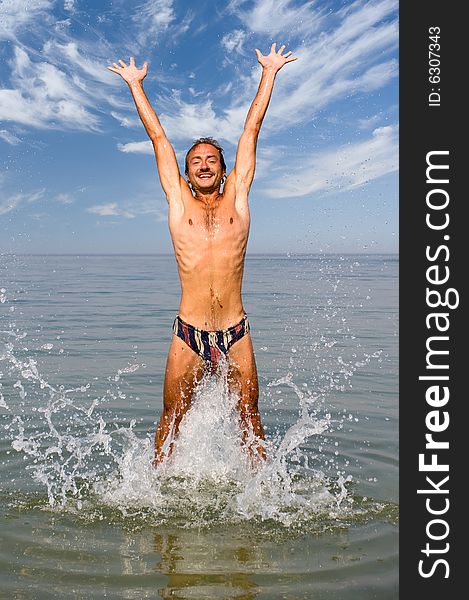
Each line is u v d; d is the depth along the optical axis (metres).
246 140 4.89
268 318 13.20
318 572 3.28
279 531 3.85
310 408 6.67
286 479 4.64
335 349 9.98
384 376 8.16
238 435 5.01
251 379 4.85
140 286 24.25
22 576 3.21
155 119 4.95
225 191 4.82
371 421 6.19
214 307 4.71
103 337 11.15
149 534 3.81
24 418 6.25
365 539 3.72
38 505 4.23
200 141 4.89
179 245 4.73
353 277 29.00
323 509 4.18
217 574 3.26
